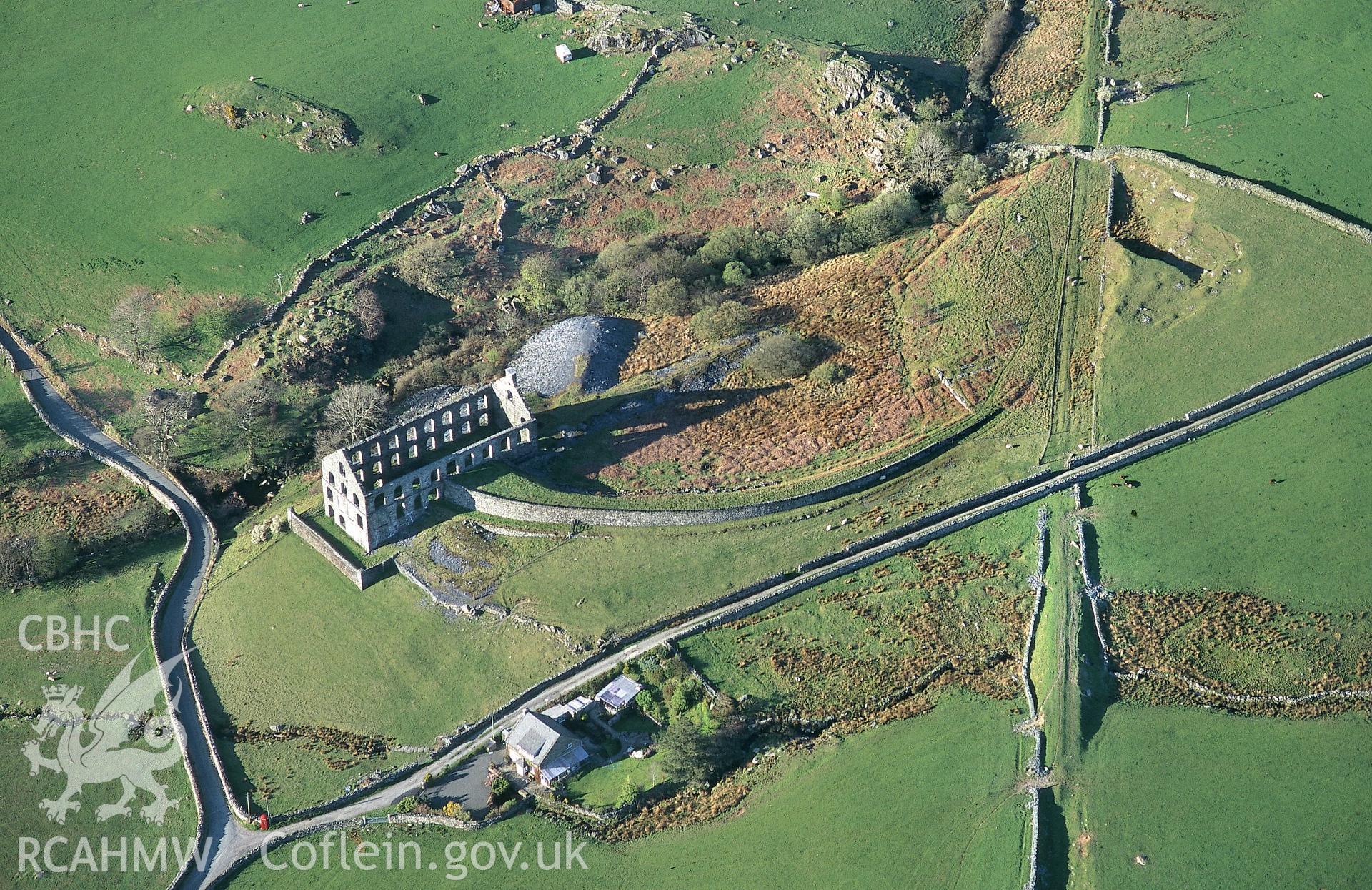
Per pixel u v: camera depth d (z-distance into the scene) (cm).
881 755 15850
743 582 17612
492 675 17000
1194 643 16725
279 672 17450
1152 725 15962
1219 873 14612
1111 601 17125
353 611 17912
